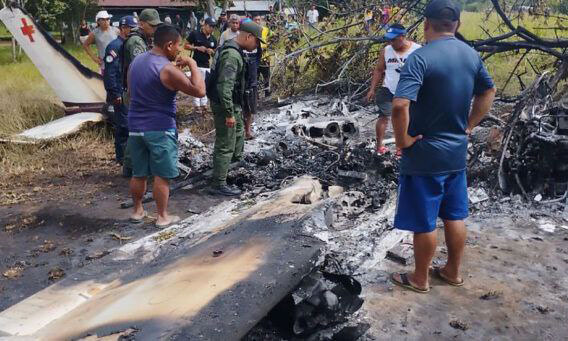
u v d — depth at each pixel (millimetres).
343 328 2816
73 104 8266
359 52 9461
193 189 5715
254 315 2279
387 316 3146
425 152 3047
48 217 5020
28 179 6211
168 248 3891
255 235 3139
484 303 3299
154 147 4480
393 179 5316
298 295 2627
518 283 3533
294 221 3305
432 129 3016
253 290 2416
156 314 2316
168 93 4426
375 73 6098
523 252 3965
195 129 8359
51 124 7832
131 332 2182
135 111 4477
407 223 3209
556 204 4734
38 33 7934
